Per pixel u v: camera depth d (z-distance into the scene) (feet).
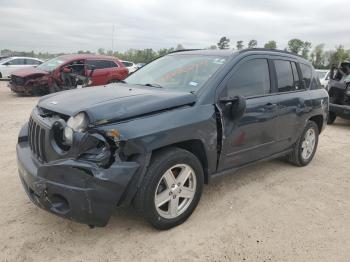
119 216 12.66
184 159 11.72
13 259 10.12
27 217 12.39
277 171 18.39
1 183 15.19
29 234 11.37
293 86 17.47
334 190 16.22
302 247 11.36
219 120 12.84
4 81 74.49
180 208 12.23
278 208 14.03
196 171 12.27
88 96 11.96
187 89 13.17
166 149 11.52
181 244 11.19
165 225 11.73
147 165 10.78
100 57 50.08
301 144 18.65
